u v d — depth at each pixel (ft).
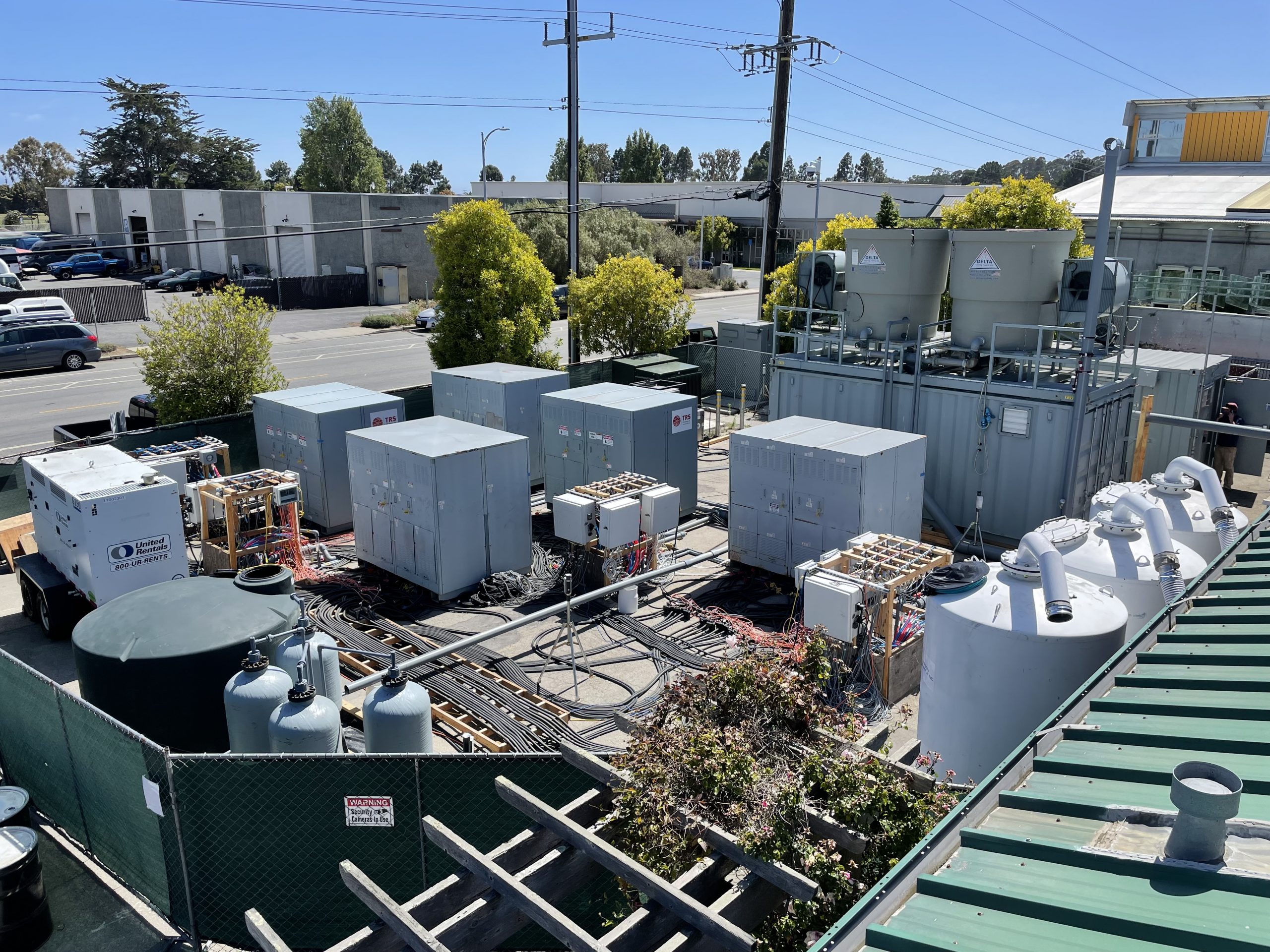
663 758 16.80
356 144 272.10
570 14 73.41
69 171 416.67
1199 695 16.39
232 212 176.14
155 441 53.98
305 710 25.27
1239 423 58.95
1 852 22.35
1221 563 24.14
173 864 22.90
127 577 37.55
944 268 51.16
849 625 33.12
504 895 14.43
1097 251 41.70
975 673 23.13
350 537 52.11
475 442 43.52
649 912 14.26
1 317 103.96
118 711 28.94
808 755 17.06
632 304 80.12
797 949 14.93
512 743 31.09
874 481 40.57
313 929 23.39
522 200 191.31
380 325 137.69
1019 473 46.88
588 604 42.70
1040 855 11.83
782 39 73.97
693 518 54.70
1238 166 93.50
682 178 472.85
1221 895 10.39
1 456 67.67
